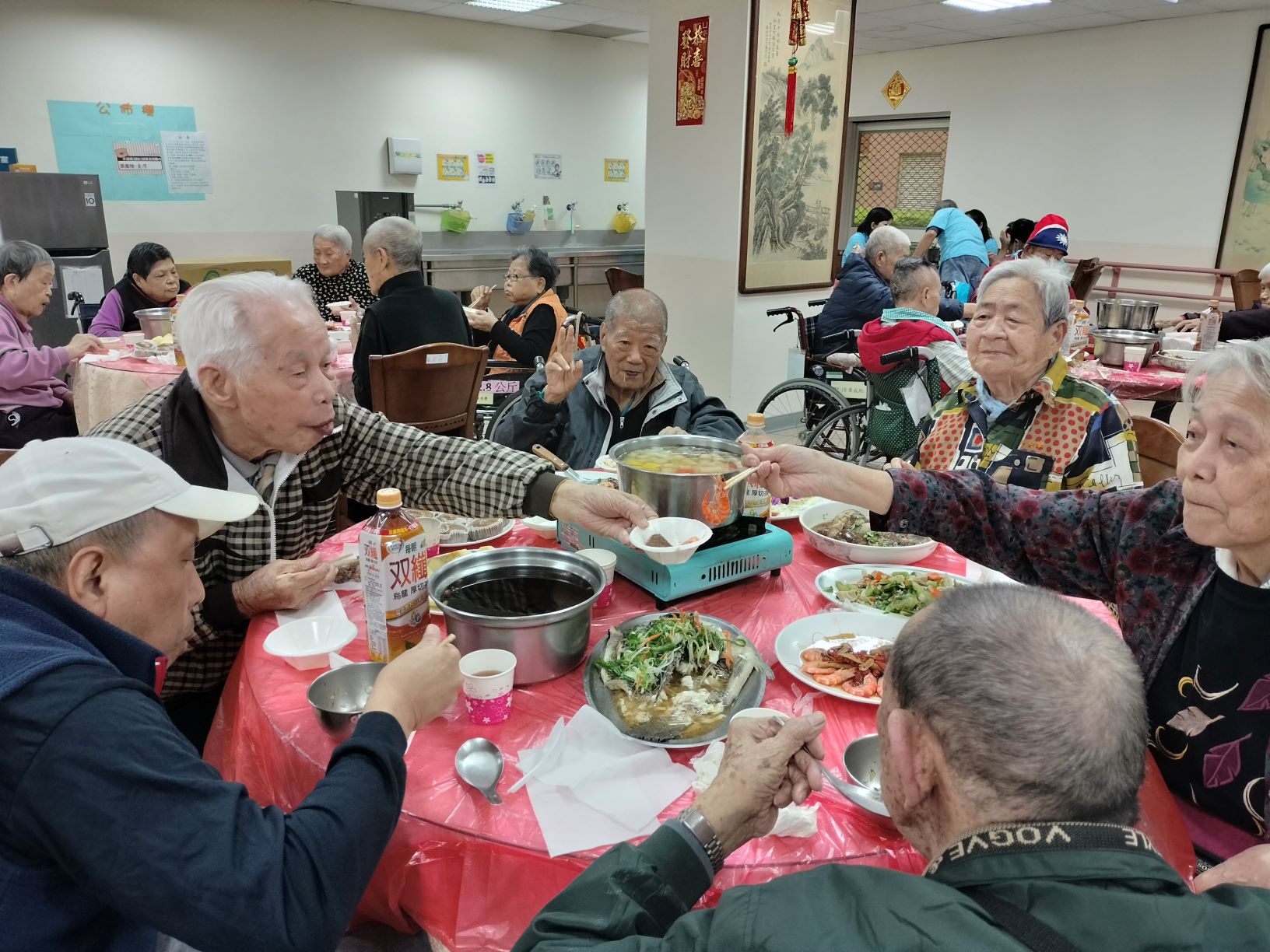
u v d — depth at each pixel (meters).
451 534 1.63
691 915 0.65
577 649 1.18
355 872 0.80
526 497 1.52
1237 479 0.98
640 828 0.89
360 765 0.86
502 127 7.63
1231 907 0.57
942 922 0.56
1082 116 7.41
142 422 1.44
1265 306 4.71
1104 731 0.60
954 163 8.37
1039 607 0.66
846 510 1.81
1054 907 0.56
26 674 0.70
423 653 1.00
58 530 0.79
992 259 6.98
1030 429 1.88
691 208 5.12
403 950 1.16
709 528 1.40
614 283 6.26
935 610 0.69
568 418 2.40
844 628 1.32
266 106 6.46
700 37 4.79
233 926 0.71
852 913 0.60
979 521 1.40
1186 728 1.14
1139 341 3.55
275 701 1.12
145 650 0.83
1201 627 1.14
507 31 7.45
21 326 3.63
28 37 5.52
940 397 3.25
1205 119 6.72
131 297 4.47
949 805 0.65
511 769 0.98
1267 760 1.06
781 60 4.74
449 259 7.12
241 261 6.39
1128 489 1.33
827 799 0.95
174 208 6.27
